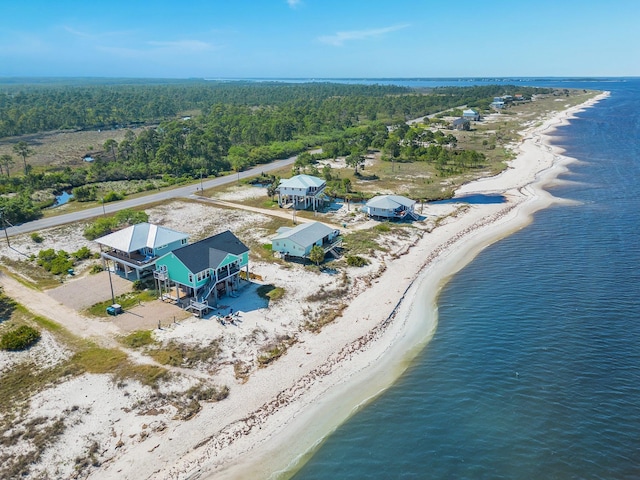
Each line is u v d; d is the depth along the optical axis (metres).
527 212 89.69
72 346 45.88
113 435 35.34
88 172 121.56
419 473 32.66
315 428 36.91
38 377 41.44
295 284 59.34
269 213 87.81
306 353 46.00
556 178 114.56
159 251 62.47
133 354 44.56
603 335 47.94
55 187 110.19
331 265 65.19
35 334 47.22
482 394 40.22
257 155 136.75
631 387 40.19
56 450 33.78
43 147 166.38
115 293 57.06
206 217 85.94
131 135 171.50
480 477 32.19
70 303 54.50
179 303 54.19
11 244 72.25
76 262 66.31
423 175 117.44
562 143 159.88
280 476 32.62
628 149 147.75
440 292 59.03
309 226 70.38
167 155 128.12
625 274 61.69
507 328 50.16
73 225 81.12
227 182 111.88
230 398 39.62
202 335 47.69
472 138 169.00
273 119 191.50
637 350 45.25
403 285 60.41
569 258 67.56
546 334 48.66
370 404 39.53
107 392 39.47
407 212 84.81
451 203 95.12
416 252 71.00
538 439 35.19
